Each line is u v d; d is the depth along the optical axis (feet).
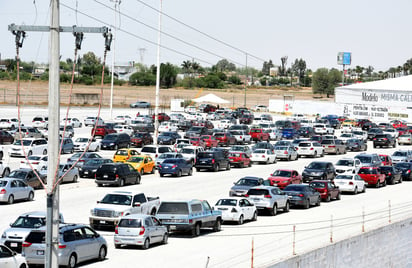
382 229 220.64
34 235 156.97
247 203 241.76
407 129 650.43
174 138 516.73
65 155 417.08
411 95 630.74
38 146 402.11
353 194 330.54
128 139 487.61
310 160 469.16
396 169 389.19
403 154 451.53
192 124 640.17
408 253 239.30
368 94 654.53
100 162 346.54
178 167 360.07
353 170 370.32
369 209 276.21
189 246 192.95
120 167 311.47
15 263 141.59
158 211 207.21
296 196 275.59
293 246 179.52
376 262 216.95
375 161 398.62
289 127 636.89
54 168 129.29
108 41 129.49
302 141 488.44
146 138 504.02
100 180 308.40
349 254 199.82
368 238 211.20
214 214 219.61
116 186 312.91
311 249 180.65
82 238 162.81
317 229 225.15
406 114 633.61
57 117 129.59
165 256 176.96
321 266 184.14
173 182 337.11
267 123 626.23
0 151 378.32
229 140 529.04
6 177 280.92
